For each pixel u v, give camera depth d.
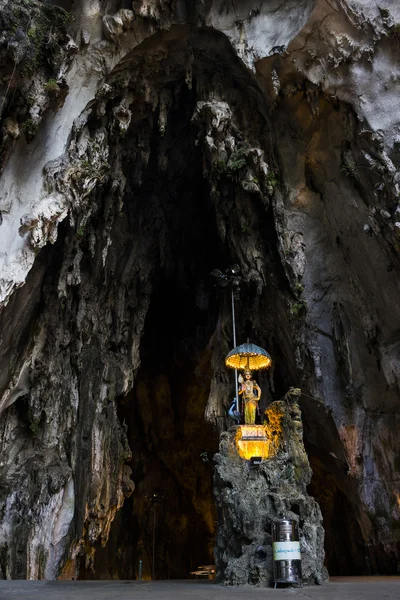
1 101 10.91
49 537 13.99
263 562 6.35
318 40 12.23
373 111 12.04
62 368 15.56
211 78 14.56
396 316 12.90
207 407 16.05
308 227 14.62
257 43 12.90
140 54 13.49
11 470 14.24
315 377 14.38
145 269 18.41
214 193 14.95
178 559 24.38
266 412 8.40
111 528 22.19
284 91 13.23
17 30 10.54
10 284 10.93
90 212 13.52
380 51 11.85
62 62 11.50
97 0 12.76
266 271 15.23
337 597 4.95
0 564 13.15
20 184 11.72
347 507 17.25
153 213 18.31
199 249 20.19
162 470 25.03
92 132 13.59
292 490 7.05
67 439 15.52
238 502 6.92
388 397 13.42
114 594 5.45
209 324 20.23
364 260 13.54
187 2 12.91
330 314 14.43
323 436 15.29
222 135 14.14
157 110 15.27
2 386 13.42
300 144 14.24
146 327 23.67
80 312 15.93
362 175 12.64
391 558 13.05
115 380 16.94
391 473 13.09
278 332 16.06
